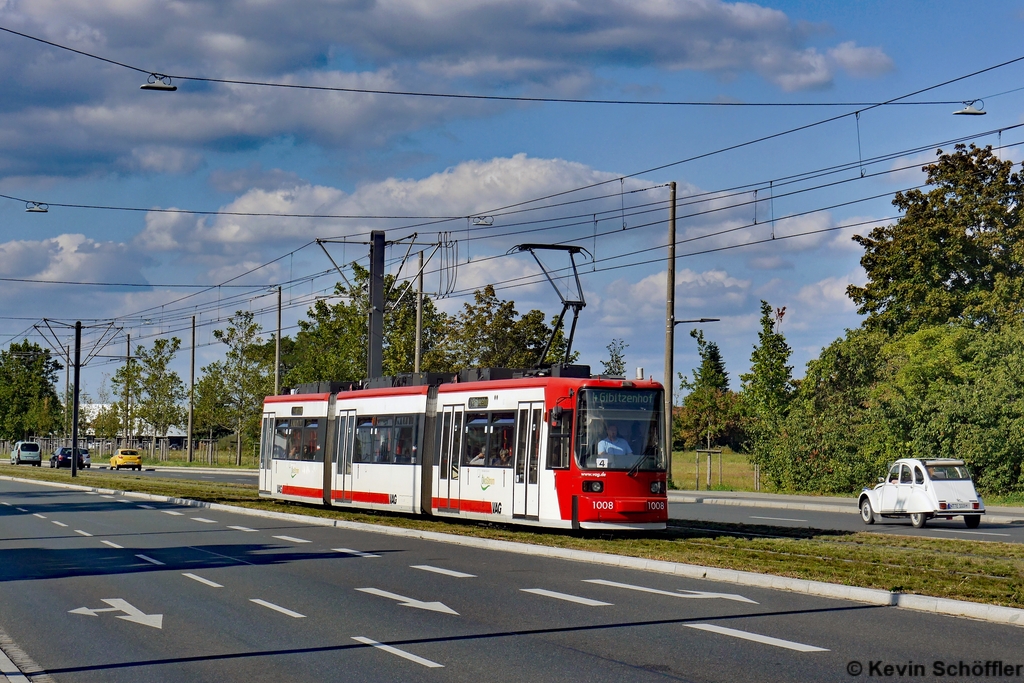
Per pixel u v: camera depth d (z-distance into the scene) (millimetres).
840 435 42594
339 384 31625
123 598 14047
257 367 78750
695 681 8734
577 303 30016
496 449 24016
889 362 51250
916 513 25703
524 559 18297
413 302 58625
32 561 18625
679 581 15219
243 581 15625
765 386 62500
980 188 55531
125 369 90875
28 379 118500
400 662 9688
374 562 17922
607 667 9320
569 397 22266
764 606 12750
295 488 32281
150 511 31875
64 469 76875
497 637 10844
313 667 9539
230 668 9562
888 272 56688
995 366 43438
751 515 29969
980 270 54812
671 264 39156
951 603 12133
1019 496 35906
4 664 9758
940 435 38688
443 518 27156
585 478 21672
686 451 89000
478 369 25609
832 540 20766
